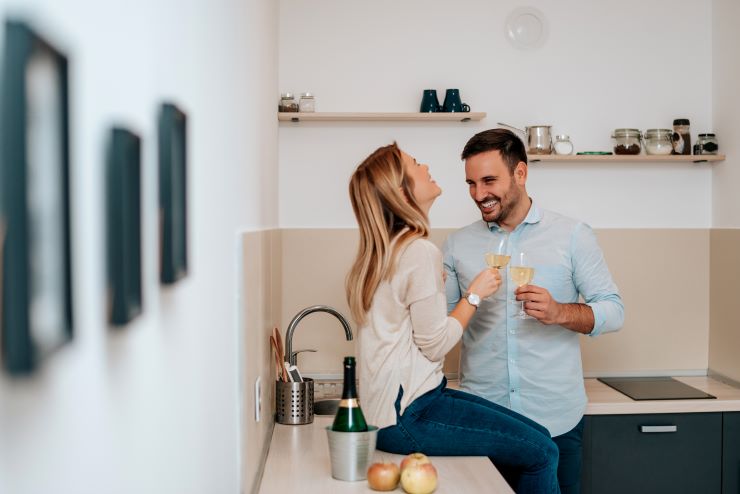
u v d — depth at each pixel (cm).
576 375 267
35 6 46
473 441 209
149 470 82
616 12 363
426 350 210
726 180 354
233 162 166
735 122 346
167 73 92
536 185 363
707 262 367
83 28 57
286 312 353
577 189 363
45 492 50
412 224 210
